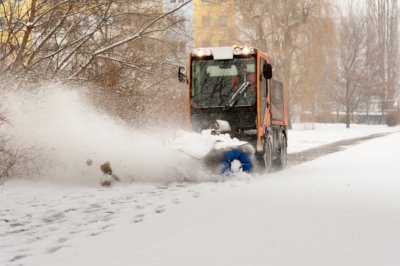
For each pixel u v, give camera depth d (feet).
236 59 50.29
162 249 19.79
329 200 30.09
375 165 52.85
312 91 150.41
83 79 53.88
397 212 25.84
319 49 147.23
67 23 54.70
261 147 48.93
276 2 144.87
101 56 55.62
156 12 58.85
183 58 64.59
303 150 85.92
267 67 48.42
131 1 56.18
